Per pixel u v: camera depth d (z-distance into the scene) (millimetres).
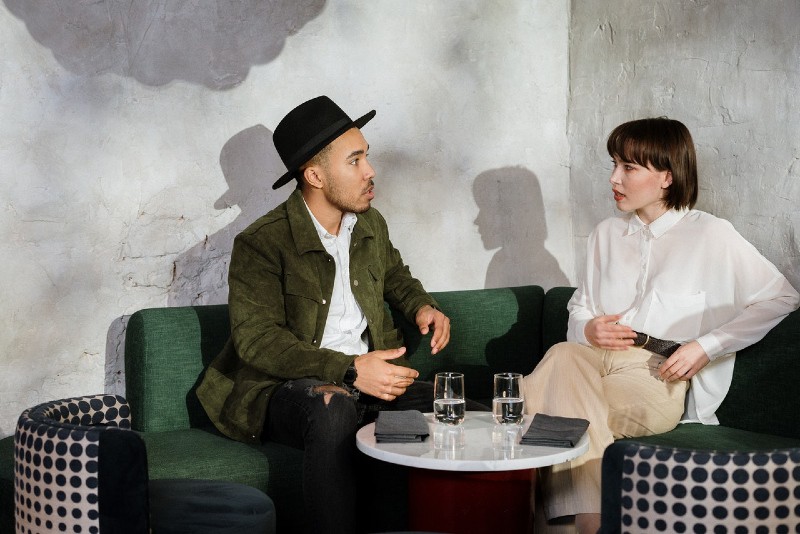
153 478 2479
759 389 2814
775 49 3043
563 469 2521
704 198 3332
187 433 2920
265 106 3393
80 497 1928
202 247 3326
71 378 3127
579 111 3910
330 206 2971
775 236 3082
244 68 3342
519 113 3883
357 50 3543
